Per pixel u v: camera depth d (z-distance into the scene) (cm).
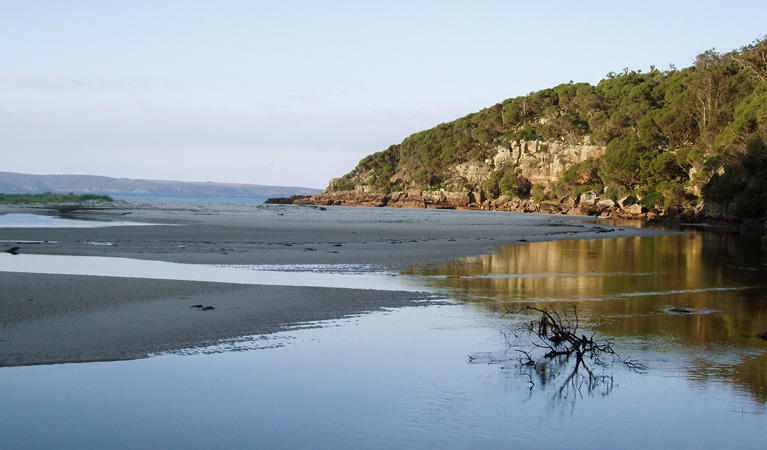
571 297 1769
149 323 1241
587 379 973
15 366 958
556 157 12731
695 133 9325
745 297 1809
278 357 1047
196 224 5078
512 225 6125
